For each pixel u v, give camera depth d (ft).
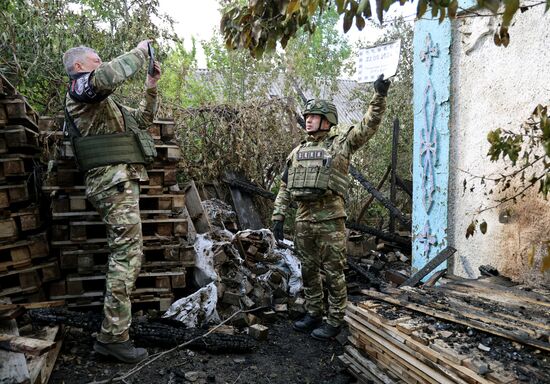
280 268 13.39
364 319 8.25
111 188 8.92
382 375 7.64
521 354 6.29
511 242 10.58
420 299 8.68
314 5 5.21
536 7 9.80
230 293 12.07
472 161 11.53
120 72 8.39
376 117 9.84
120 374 8.63
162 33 17.84
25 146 10.43
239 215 17.37
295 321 12.22
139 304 11.19
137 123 10.05
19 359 6.77
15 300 10.07
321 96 27.91
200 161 17.65
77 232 10.50
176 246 11.23
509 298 8.77
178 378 8.66
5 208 10.12
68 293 10.59
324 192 10.44
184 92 21.89
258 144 18.02
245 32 6.52
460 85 11.82
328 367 9.60
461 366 6.11
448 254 11.64
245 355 9.94
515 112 10.32
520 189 10.27
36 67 14.55
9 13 14.17
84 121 8.97
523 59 10.11
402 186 18.24
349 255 16.40
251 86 22.52
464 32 11.60
